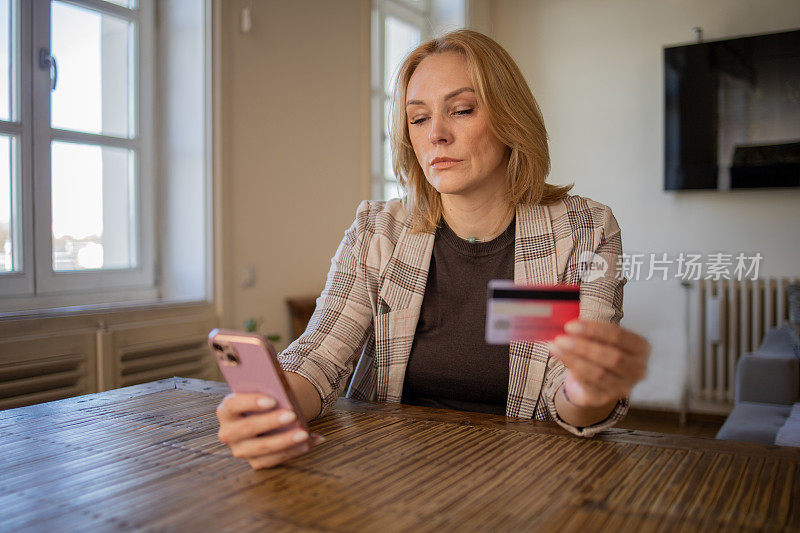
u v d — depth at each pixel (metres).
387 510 0.60
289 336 2.97
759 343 3.68
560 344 0.72
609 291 1.08
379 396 1.18
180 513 0.60
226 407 0.71
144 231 2.63
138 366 2.28
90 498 0.65
